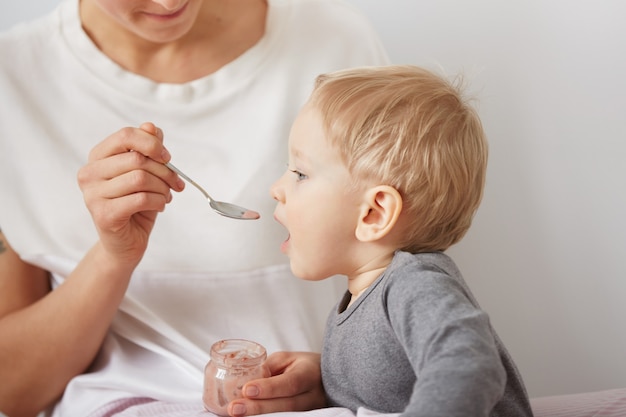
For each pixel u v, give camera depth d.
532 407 1.60
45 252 1.76
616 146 2.17
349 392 1.49
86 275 1.66
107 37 1.83
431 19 2.17
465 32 2.17
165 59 1.83
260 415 1.45
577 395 1.65
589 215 2.20
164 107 1.81
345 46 1.92
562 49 2.15
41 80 1.83
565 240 2.21
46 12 2.22
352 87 1.46
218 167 1.80
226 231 1.75
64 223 1.78
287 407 1.52
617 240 2.20
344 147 1.43
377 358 1.38
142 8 1.62
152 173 1.54
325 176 1.45
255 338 1.76
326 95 1.47
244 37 1.85
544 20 2.14
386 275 1.39
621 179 2.18
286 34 1.88
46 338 1.68
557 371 2.25
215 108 1.82
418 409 1.07
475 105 2.17
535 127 2.18
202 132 1.82
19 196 1.78
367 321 1.40
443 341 1.17
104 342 1.78
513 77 2.16
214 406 1.52
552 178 2.19
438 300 1.24
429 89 1.46
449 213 1.46
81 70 1.82
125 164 1.52
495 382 1.11
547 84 2.16
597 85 2.16
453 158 1.43
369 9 2.18
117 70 1.82
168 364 1.72
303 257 1.50
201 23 1.82
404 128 1.41
